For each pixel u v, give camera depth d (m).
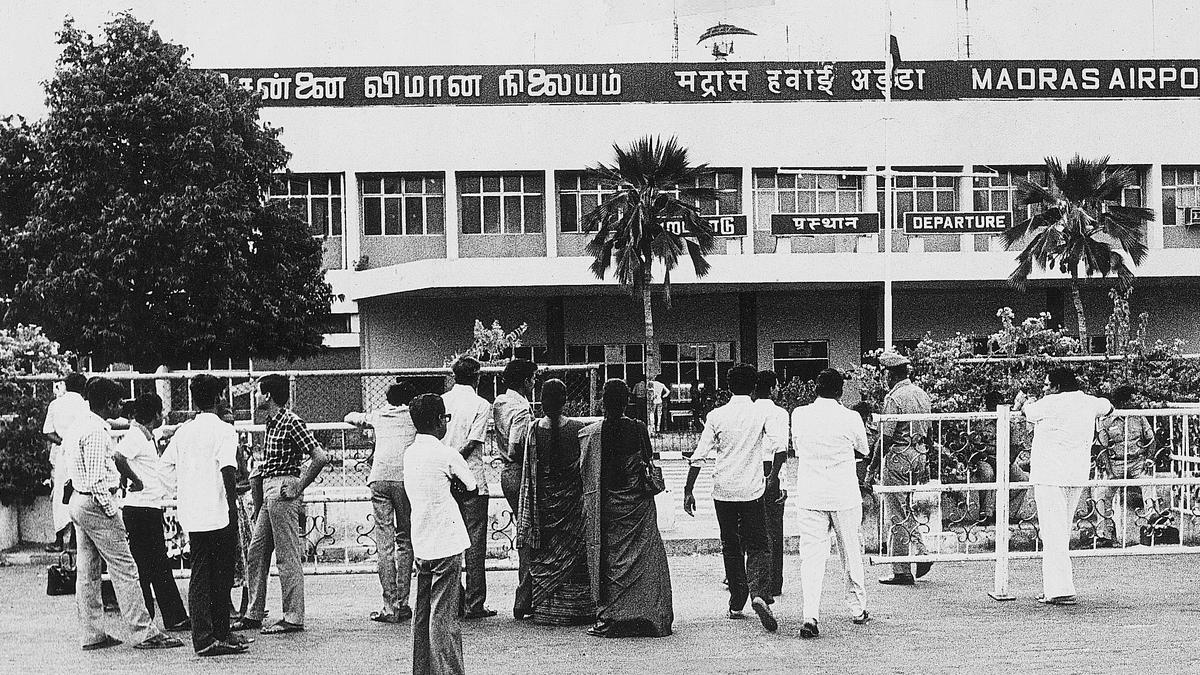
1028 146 40.22
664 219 33.50
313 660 8.65
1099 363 20.09
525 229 39.91
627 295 40.44
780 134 40.00
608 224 33.53
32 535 15.17
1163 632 9.12
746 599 10.03
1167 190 40.88
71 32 29.44
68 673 8.37
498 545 13.65
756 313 40.69
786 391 29.70
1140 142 40.38
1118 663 8.13
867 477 12.46
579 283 36.56
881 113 40.31
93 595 9.21
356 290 38.03
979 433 14.31
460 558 7.96
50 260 28.69
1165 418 14.54
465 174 39.66
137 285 28.72
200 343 29.14
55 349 16.11
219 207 28.62
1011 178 40.81
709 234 33.88
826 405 9.44
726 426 9.84
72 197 28.23
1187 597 10.63
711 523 16.16
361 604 11.03
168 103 28.77
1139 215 36.09
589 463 9.49
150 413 9.62
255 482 9.67
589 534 9.48
